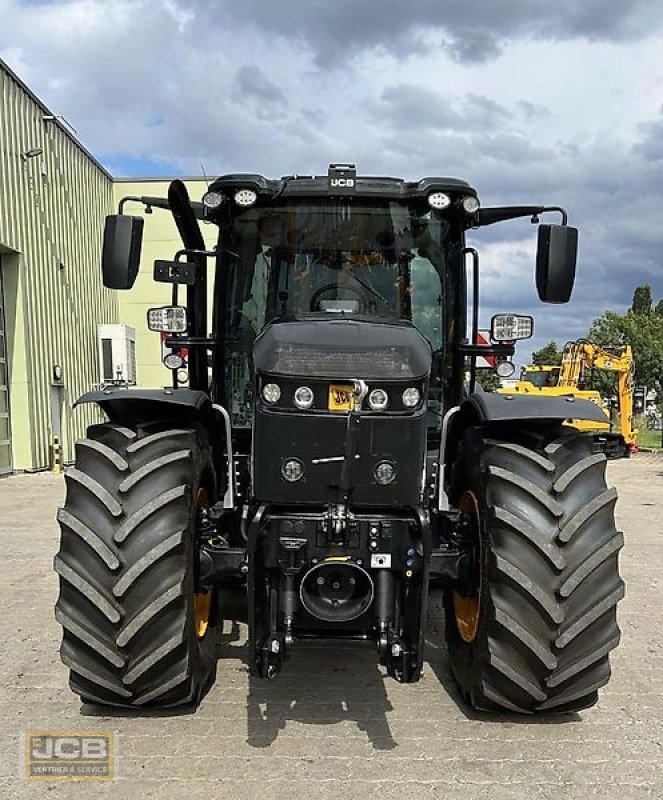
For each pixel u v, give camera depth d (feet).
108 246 12.65
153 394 11.72
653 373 120.67
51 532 27.17
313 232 13.56
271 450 10.25
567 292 13.01
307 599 10.41
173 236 68.90
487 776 9.96
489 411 11.20
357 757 10.43
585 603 10.75
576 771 10.12
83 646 10.89
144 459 11.15
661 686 13.15
